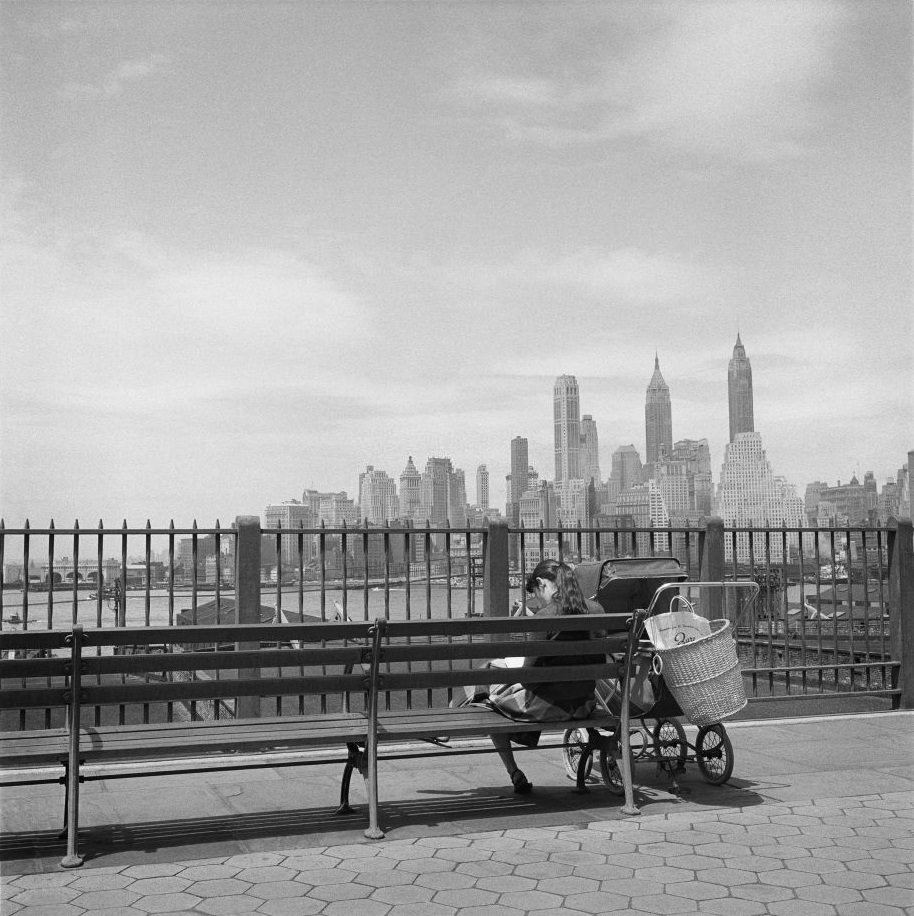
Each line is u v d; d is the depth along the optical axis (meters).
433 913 3.91
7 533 6.45
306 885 4.21
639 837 4.92
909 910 3.96
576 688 5.50
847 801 5.61
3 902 3.99
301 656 4.84
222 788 5.93
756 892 4.15
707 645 5.60
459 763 6.70
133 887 4.17
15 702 4.45
